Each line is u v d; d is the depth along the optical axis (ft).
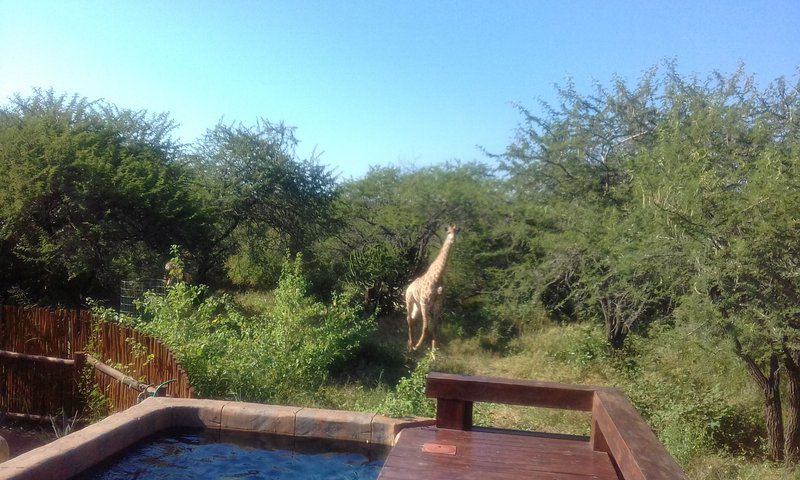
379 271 56.13
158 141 51.29
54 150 41.93
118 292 47.34
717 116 28.91
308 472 14.88
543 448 13.02
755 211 24.12
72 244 42.19
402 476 11.21
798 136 29.01
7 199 40.81
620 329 42.39
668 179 26.91
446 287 58.23
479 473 11.44
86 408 25.58
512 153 50.34
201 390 23.95
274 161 57.88
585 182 46.11
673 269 26.99
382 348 44.16
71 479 13.17
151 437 16.19
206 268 52.54
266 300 56.59
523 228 50.06
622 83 46.91
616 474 11.50
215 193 56.70
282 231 60.64
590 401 13.30
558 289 48.62
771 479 24.75
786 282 24.35
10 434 25.40
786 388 31.86
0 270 43.80
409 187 62.64
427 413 21.35
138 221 45.52
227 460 15.31
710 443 28.30
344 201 64.39
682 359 32.30
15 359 26.96
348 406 27.35
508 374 42.29
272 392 26.37
